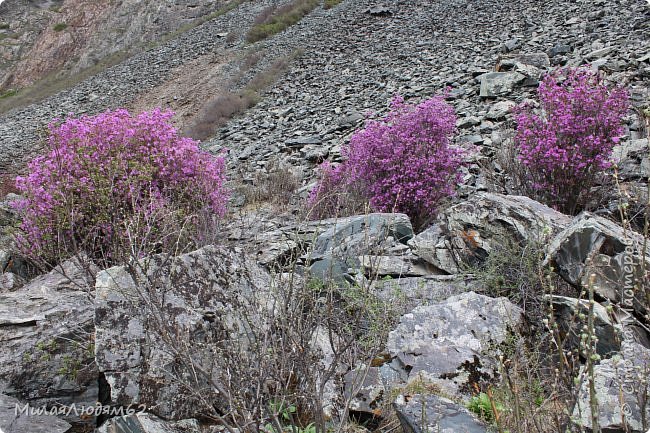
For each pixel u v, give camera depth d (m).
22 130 26.28
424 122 7.04
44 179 5.64
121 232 4.83
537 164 6.28
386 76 17.19
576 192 6.18
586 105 6.05
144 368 3.35
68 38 50.75
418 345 3.65
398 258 5.15
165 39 40.34
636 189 5.94
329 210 7.21
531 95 11.16
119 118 6.28
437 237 5.24
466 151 7.31
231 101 19.36
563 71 11.75
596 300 3.78
